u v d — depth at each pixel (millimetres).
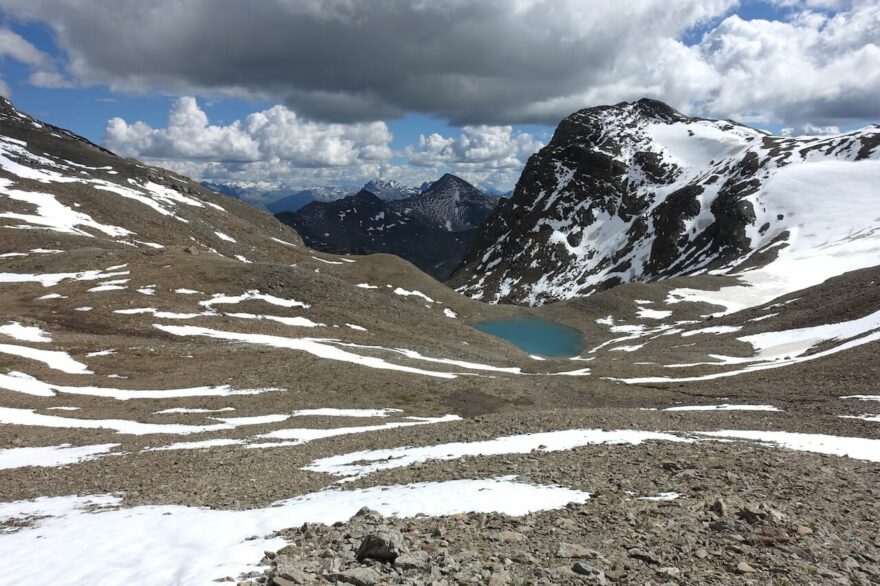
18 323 53750
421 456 20906
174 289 71812
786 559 9273
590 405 44594
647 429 24828
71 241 92750
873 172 186875
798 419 28969
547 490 13734
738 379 51094
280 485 18562
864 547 10133
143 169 177875
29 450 26875
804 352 61938
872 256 132375
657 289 135875
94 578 9008
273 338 59125
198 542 10867
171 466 22828
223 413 36594
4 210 103062
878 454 19953
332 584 7680
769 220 184625
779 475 15203
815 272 133250
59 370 44375
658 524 10914
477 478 15797
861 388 38000
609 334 117812
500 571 8453
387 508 12984
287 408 38469
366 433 29688
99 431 31188
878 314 62250
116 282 72312
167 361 48625
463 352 68625
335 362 49938
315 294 78062
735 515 11414
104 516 14867
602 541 10008
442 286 141875
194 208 160625
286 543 10164
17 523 15172
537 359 73062
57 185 125625
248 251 135625
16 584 9086
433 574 8227
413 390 45219
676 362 68188
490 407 43062
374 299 84000
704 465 16203
